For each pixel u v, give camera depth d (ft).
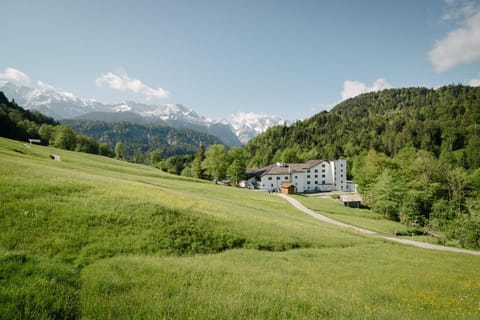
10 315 22.12
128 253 51.24
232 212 107.24
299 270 54.65
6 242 44.45
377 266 69.21
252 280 39.70
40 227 51.44
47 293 25.58
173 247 59.77
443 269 72.74
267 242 78.74
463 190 258.98
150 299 26.50
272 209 179.73
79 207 63.72
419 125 607.78
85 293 27.48
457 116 613.93
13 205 56.18
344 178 434.71
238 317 23.82
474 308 37.63
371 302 35.53
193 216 79.82
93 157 336.49
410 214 224.53
